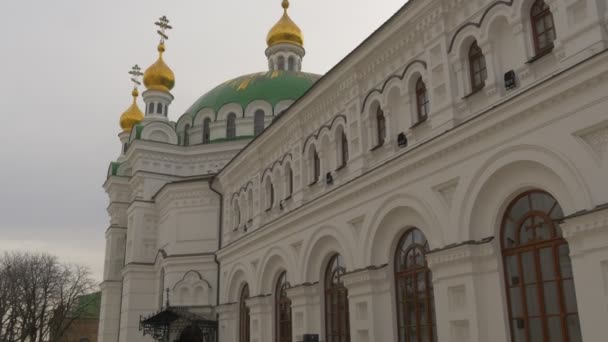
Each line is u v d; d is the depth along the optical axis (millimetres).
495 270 13906
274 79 44344
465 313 14383
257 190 28734
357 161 19938
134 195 42719
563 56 12711
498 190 14102
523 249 13484
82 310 66750
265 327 26250
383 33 18578
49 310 62000
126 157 44562
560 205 12516
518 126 13359
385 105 18812
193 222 35344
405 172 17172
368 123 19688
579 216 11523
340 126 21625
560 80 12156
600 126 11484
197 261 34219
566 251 12453
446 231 15367
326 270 22172
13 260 61500
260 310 26406
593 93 11672
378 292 18250
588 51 12000
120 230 45781
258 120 42312
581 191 11695
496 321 13695
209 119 43500
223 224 33688
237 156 30703
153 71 45625
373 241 18547
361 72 20250
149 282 38438
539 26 13695
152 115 44906
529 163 13125
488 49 14773
